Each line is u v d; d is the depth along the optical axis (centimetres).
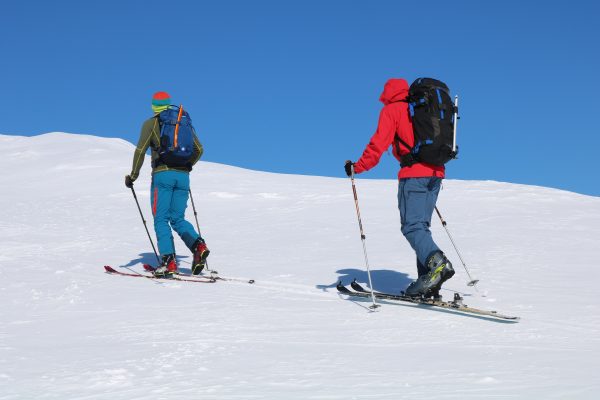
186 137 648
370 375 317
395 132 496
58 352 372
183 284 592
